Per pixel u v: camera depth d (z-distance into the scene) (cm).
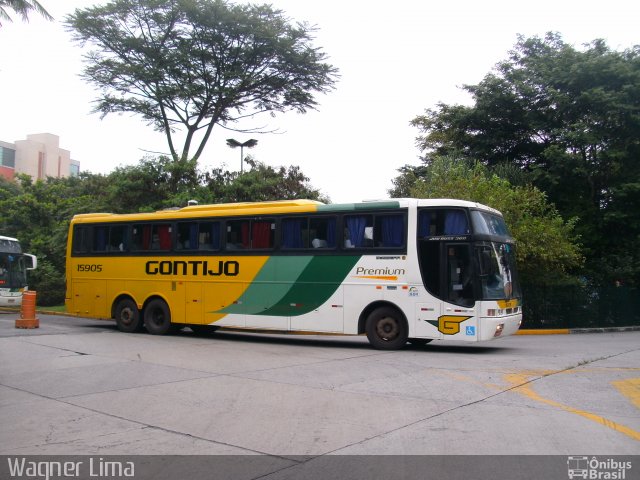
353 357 1238
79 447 601
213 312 1573
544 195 2186
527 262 2041
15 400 805
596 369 1089
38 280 3014
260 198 2919
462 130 2814
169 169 2786
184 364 1115
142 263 1709
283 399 815
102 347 1339
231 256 1560
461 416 720
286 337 1759
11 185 5669
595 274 2442
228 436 639
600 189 2533
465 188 2062
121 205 2823
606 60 2420
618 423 686
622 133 2439
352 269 1401
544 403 790
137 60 3161
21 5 2069
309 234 1462
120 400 806
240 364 1126
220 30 3073
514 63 2766
